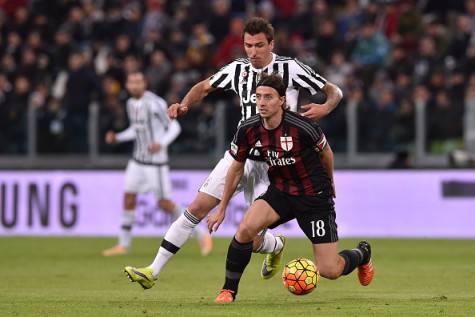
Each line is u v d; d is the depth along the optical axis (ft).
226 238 202.90
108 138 170.19
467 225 203.41
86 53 247.50
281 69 104.78
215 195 105.50
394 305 99.35
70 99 230.07
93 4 268.82
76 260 160.76
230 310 93.71
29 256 167.73
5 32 263.49
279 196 98.17
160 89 232.73
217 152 217.15
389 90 217.56
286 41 230.68
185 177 210.18
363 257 103.76
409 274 138.00
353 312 92.53
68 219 212.84
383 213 206.28
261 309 94.68
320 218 97.60
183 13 255.29
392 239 200.95
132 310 94.32
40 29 260.42
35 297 109.40
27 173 214.28
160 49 238.89
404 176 205.46
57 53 251.39
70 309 96.07
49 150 225.15
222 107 216.54
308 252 174.91
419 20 237.86
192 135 218.38
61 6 270.05
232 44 236.43
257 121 96.63
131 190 171.32
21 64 256.32
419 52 235.20
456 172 203.92
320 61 239.50
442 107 211.00
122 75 234.38
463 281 128.88
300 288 98.58
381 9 250.16
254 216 97.91
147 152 170.09
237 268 100.07
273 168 97.91
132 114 170.50
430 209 204.74
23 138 225.97
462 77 225.97
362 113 213.87
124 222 171.73
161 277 134.41
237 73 106.52
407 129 212.43
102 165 213.87
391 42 242.58
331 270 98.02
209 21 253.65
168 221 207.92
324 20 242.58
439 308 96.43
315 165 97.35
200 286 123.03
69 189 213.05
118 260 160.56
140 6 267.39
